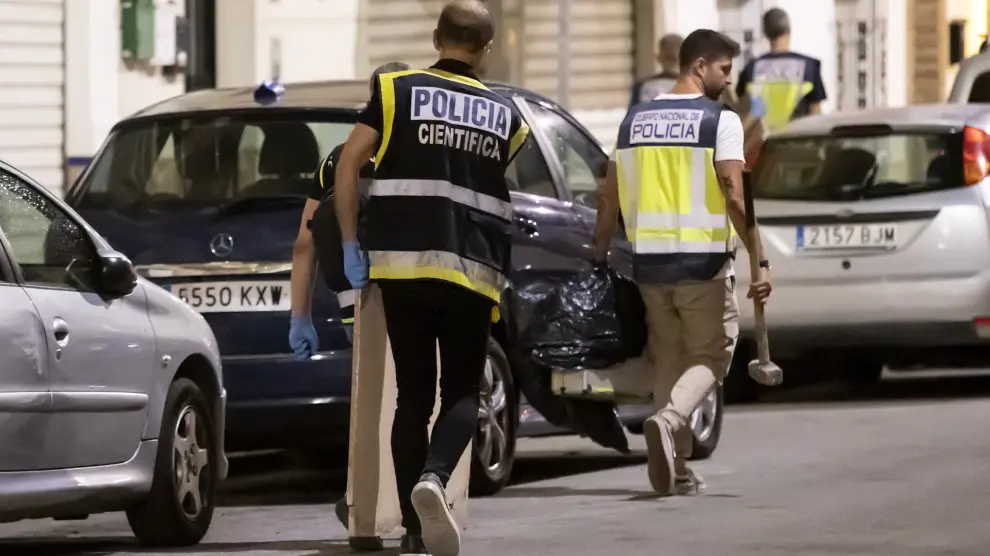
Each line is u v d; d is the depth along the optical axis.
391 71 16.72
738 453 24.69
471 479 21.33
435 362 16.55
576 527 19.11
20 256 17.06
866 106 56.34
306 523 20.34
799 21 50.94
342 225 16.31
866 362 34.00
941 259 28.80
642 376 21.48
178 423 18.80
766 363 20.77
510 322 21.39
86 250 17.98
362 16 41.03
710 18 46.12
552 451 26.86
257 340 20.61
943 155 29.06
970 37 60.91
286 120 21.75
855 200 29.22
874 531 18.28
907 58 58.56
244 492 23.47
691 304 20.75
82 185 22.09
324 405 20.50
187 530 18.77
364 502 17.50
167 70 36.66
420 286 16.11
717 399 24.48
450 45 16.59
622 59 44.09
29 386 16.53
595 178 24.59
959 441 24.91
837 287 29.22
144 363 18.22
